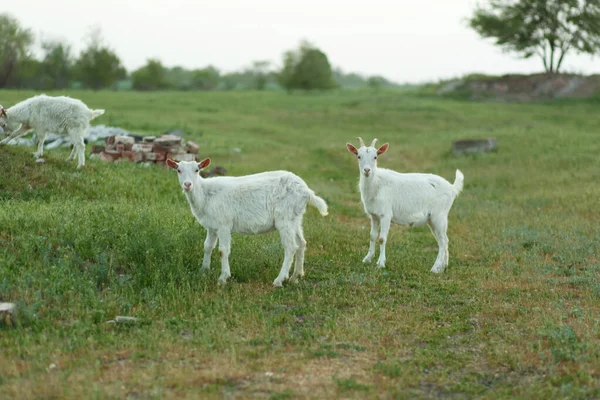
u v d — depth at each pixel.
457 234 13.91
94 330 7.01
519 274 10.28
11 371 5.95
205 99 50.69
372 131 37.28
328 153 28.14
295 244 9.16
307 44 70.38
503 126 37.47
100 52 65.44
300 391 5.74
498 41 57.16
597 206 16.27
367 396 5.66
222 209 8.95
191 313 7.75
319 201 9.22
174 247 9.62
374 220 11.00
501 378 6.23
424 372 6.33
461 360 6.64
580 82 54.81
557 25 54.94
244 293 8.61
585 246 12.07
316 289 8.95
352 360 6.54
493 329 7.55
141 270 8.89
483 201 18.47
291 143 32.03
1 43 55.72
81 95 46.69
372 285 9.33
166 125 30.95
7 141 14.08
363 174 10.53
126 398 5.52
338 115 42.81
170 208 12.59
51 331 6.95
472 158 26.31
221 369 6.14
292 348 6.80
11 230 9.72
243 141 28.97
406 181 10.85
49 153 15.37
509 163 24.84
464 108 45.97
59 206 11.23
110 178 14.35
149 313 7.66
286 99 54.00
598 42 54.53
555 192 18.89
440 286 9.48
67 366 6.13
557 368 6.37
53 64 73.00
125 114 35.31
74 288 8.02
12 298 7.69
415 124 39.72
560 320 7.72
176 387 5.72
